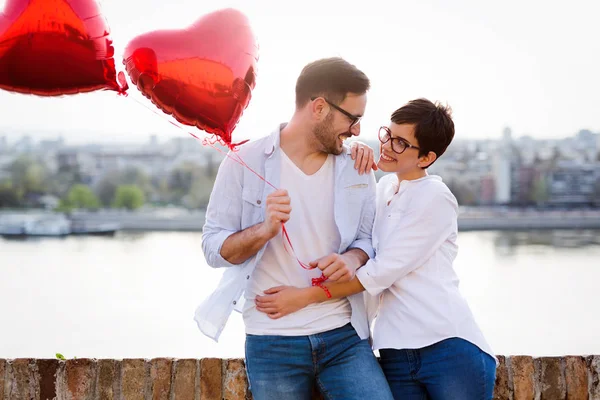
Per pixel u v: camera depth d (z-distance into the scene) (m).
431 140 2.20
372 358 2.18
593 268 40.75
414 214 2.16
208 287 34.09
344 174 2.24
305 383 2.17
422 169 2.30
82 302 29.80
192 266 42.28
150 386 2.44
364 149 2.27
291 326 2.13
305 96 2.16
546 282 35.16
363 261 2.22
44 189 95.44
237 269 2.20
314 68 2.14
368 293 2.34
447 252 2.22
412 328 2.14
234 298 2.17
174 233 69.69
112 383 2.44
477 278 36.66
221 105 2.04
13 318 25.80
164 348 20.14
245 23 2.08
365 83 2.13
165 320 25.02
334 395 2.15
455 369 2.08
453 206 2.21
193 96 2.02
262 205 2.19
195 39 2.02
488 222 73.69
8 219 69.94
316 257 2.21
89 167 100.31
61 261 44.75
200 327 2.20
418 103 2.21
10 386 2.42
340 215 2.21
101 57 2.00
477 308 27.47
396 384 2.20
